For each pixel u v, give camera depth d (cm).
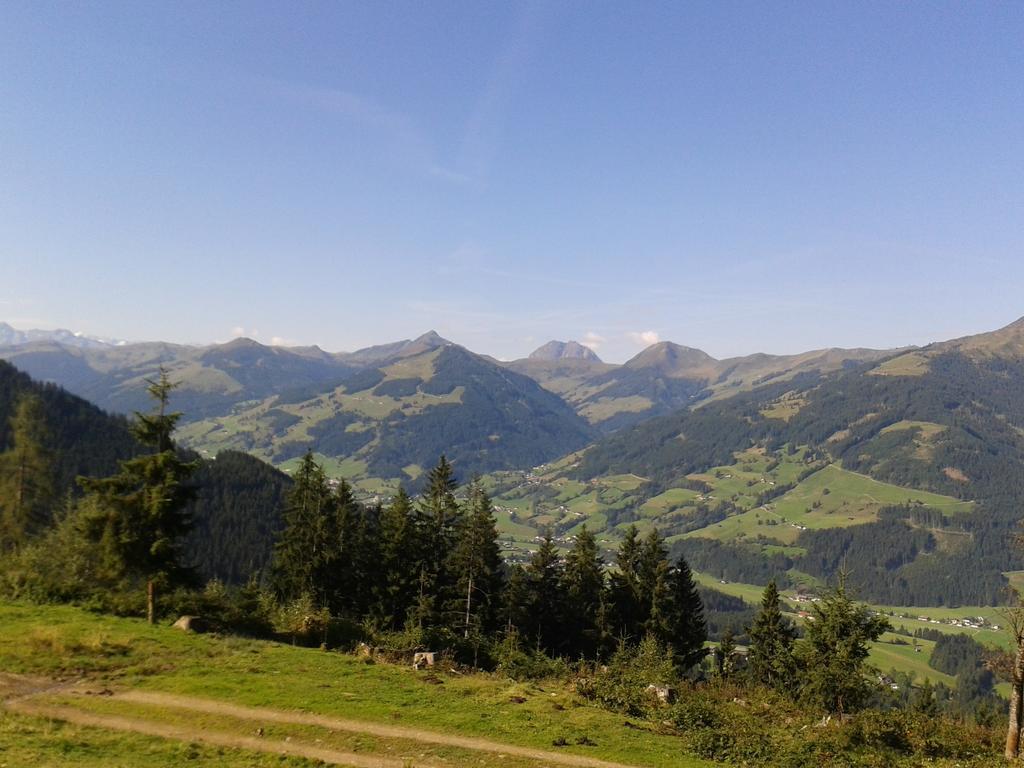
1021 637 2900
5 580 3600
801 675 3766
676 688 3375
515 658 4172
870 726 2908
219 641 3100
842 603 3609
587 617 6456
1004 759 2702
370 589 6197
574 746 2244
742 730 2677
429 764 1972
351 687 2617
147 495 3412
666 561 6788
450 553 6512
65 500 5078
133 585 3725
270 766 1833
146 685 2412
